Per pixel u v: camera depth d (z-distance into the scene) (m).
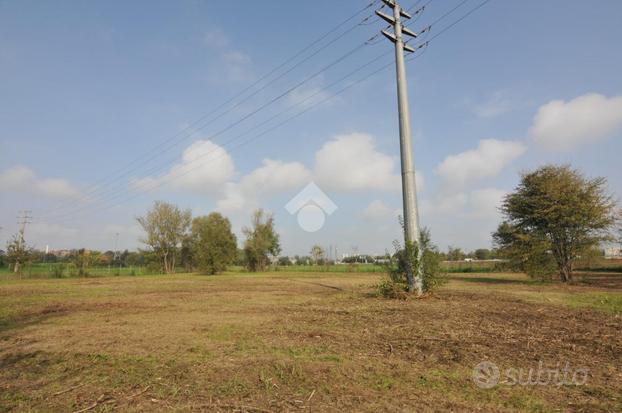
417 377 5.00
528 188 25.73
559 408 3.92
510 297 14.45
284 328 8.67
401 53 16.59
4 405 4.33
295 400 4.25
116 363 6.01
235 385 4.81
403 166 15.54
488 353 6.13
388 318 9.71
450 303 12.61
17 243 47.19
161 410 4.07
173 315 11.20
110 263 77.12
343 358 5.98
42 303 15.05
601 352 6.13
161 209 62.66
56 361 6.26
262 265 66.38
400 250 15.26
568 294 15.73
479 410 3.89
